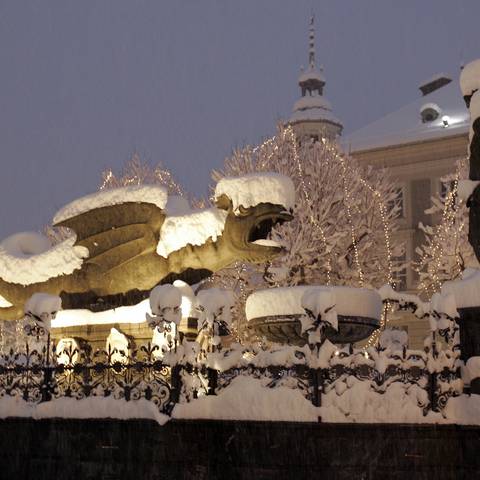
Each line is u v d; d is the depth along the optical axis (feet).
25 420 51.24
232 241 57.36
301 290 53.88
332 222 155.12
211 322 48.19
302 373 47.01
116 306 60.95
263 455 44.96
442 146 218.59
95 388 49.88
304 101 244.83
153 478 46.06
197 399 46.50
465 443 47.19
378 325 55.93
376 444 45.75
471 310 51.11
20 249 68.33
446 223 158.10
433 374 48.24
